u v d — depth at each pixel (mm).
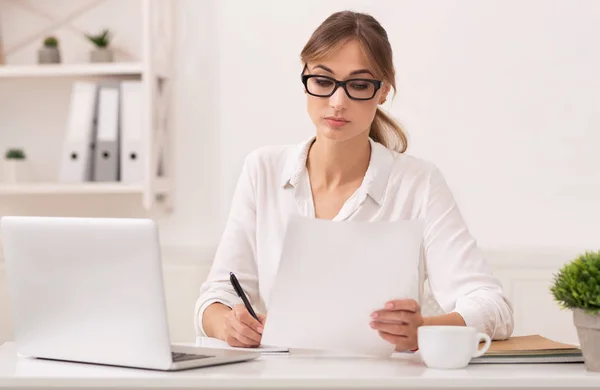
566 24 3041
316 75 1748
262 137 3137
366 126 1772
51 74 3000
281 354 1591
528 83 3055
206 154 3152
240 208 2039
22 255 1471
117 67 2967
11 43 3211
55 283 1445
